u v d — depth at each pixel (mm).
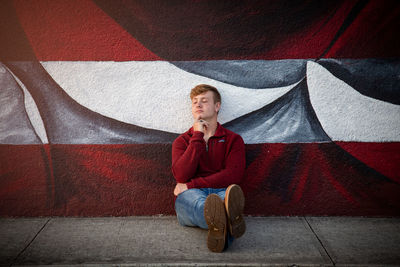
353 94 2707
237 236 2088
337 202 2789
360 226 2594
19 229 2570
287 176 2799
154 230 2531
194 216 2248
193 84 2760
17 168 2801
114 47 2727
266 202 2828
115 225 2639
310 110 2744
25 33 2701
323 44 2686
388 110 2697
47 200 2822
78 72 2744
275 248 2232
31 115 2771
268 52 2713
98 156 2809
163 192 2830
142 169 2818
